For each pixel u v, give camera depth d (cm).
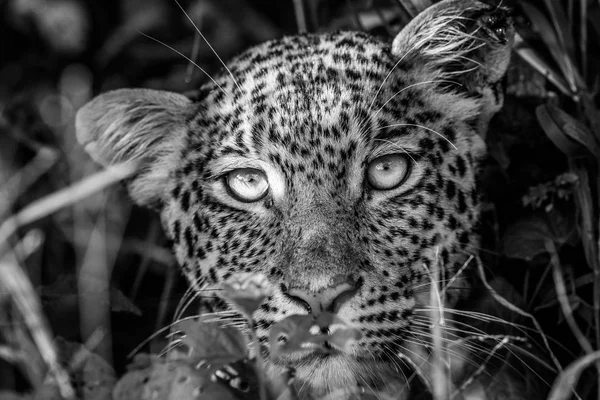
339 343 607
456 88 845
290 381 666
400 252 768
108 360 920
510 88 935
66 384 709
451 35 850
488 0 882
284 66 821
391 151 781
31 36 1306
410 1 917
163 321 968
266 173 788
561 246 831
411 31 840
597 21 938
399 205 779
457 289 803
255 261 778
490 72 838
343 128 770
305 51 847
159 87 1218
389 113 786
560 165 894
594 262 774
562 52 899
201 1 1208
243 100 811
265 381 647
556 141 818
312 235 738
